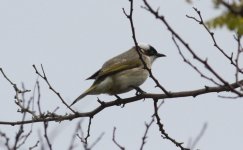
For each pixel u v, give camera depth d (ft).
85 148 31.40
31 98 40.16
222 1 24.75
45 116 41.73
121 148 35.14
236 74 33.32
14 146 32.24
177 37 30.42
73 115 44.37
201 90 42.98
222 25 25.22
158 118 44.32
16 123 41.04
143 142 34.42
